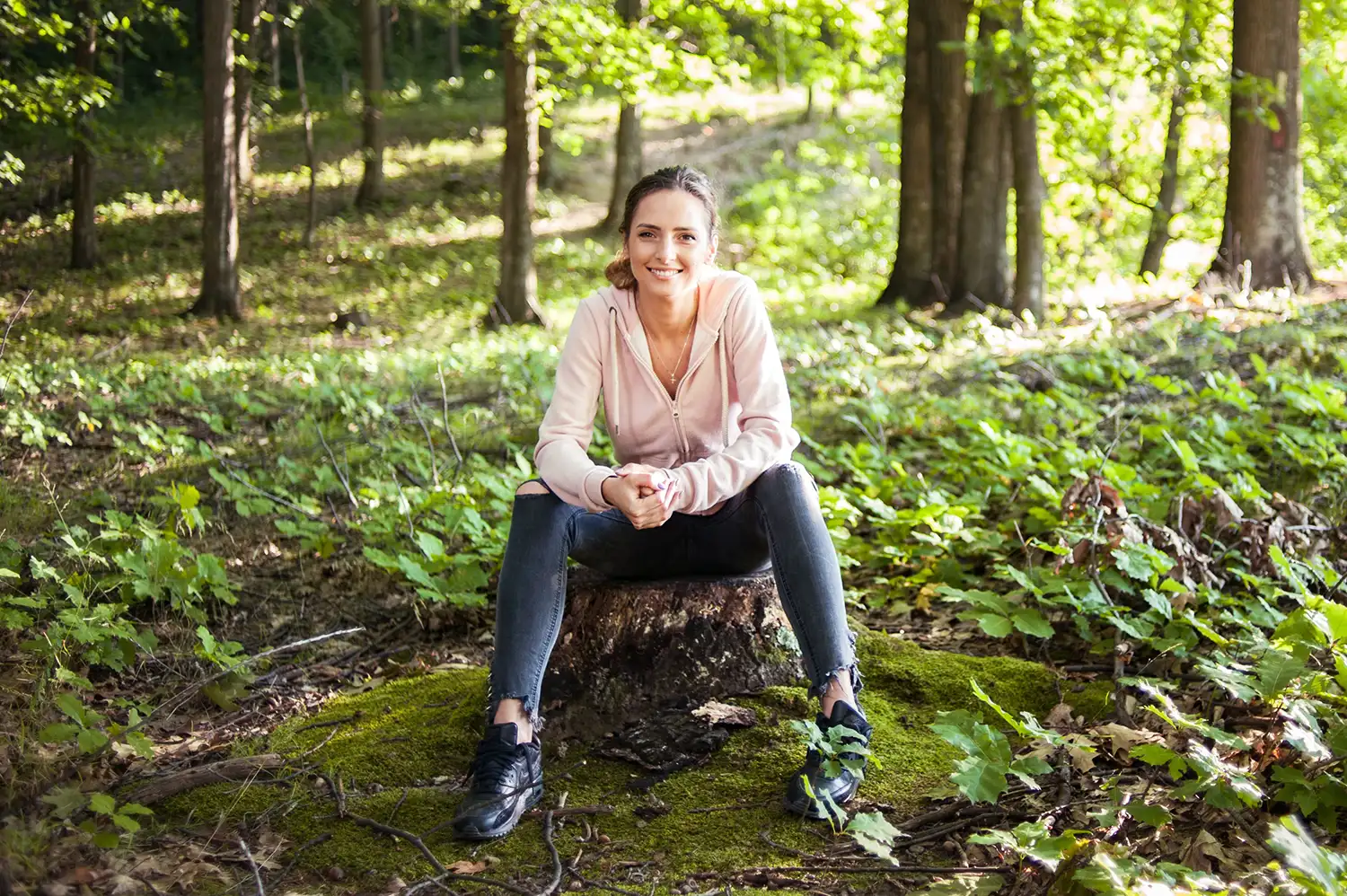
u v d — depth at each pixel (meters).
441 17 15.62
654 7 15.21
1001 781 2.44
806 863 2.51
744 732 3.03
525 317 15.73
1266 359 7.70
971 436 6.05
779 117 30.00
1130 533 3.59
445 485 5.48
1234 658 3.09
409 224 22.25
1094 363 7.67
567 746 3.04
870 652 3.49
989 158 13.58
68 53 22.11
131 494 5.60
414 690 3.44
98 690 3.40
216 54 16.25
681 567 3.24
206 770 2.90
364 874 2.52
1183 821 2.46
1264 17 12.11
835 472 5.84
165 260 19.89
